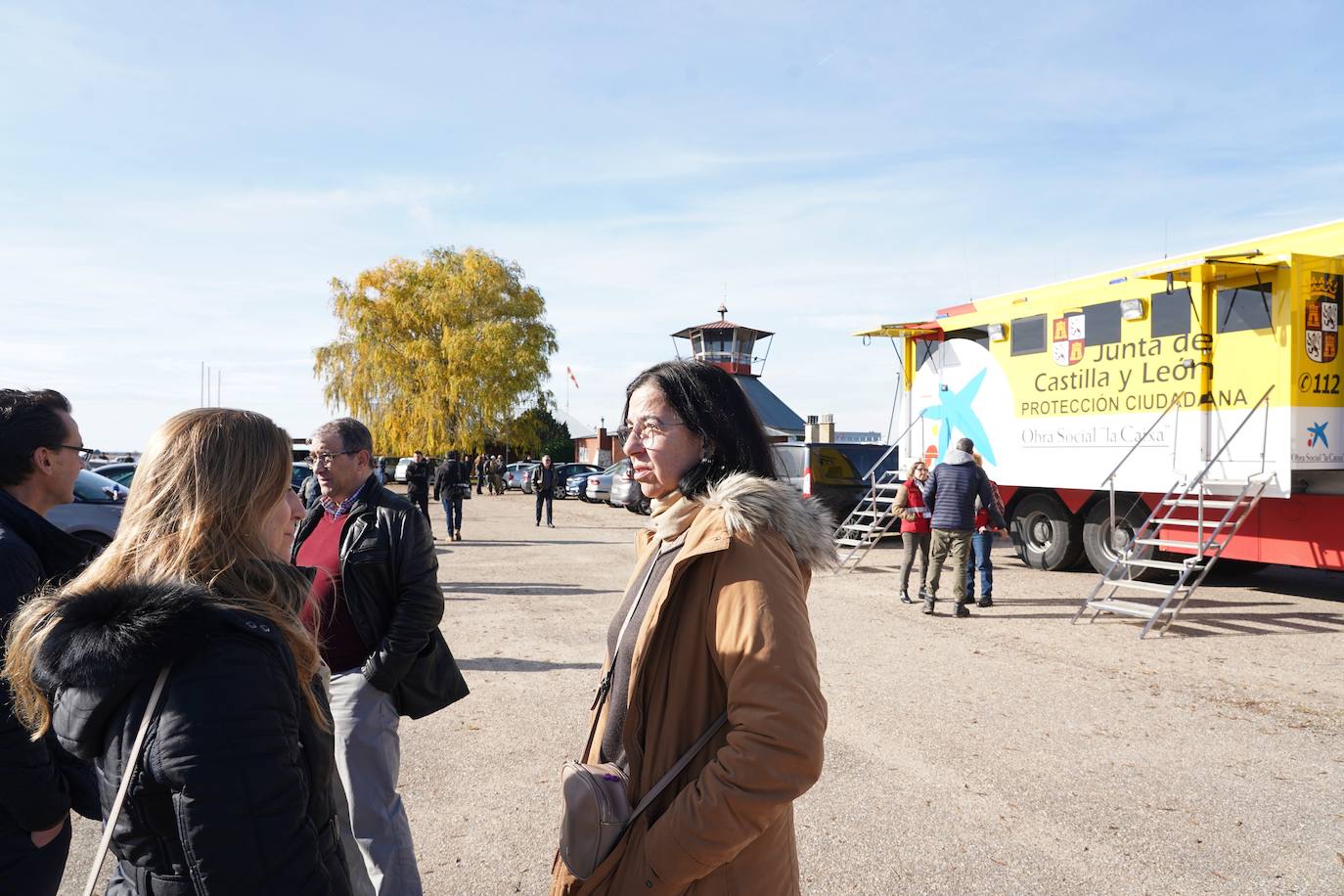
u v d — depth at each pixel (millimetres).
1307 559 8664
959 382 12719
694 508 1746
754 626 1517
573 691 6059
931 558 8867
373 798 3072
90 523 9164
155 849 1388
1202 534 8391
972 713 5559
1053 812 4086
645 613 1720
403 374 41844
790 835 1729
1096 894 3350
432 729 5262
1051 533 11680
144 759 1338
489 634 7930
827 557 1727
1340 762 4715
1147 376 9961
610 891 1601
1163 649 7312
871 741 5035
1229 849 3709
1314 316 8672
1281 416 8625
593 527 19656
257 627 1432
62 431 2342
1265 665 6770
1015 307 11719
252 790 1327
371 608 3131
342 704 3088
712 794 1452
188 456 1556
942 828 3924
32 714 1601
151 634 1327
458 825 3975
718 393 1812
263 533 1637
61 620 1409
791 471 15781
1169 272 9016
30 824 1885
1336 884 3414
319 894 1382
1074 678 6395
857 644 7516
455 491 16375
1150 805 4156
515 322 42719
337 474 3297
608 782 1628
